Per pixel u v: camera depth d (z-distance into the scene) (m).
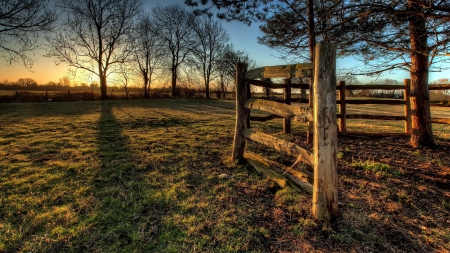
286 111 2.97
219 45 36.91
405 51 4.39
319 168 2.39
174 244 2.11
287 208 2.71
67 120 9.45
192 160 4.46
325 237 2.21
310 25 6.31
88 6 26.31
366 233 2.27
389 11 4.17
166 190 3.15
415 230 2.33
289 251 2.04
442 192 3.13
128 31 28.61
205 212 2.64
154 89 36.47
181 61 35.31
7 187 3.19
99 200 2.86
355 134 6.62
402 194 3.04
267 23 7.29
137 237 2.19
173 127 8.27
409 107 6.61
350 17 4.68
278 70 3.09
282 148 3.19
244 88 4.24
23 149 5.10
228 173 3.83
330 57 2.22
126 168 3.96
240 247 2.08
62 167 3.98
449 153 4.91
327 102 2.28
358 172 3.87
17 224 2.36
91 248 2.04
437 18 3.63
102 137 6.39
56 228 2.28
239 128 4.29
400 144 5.72
